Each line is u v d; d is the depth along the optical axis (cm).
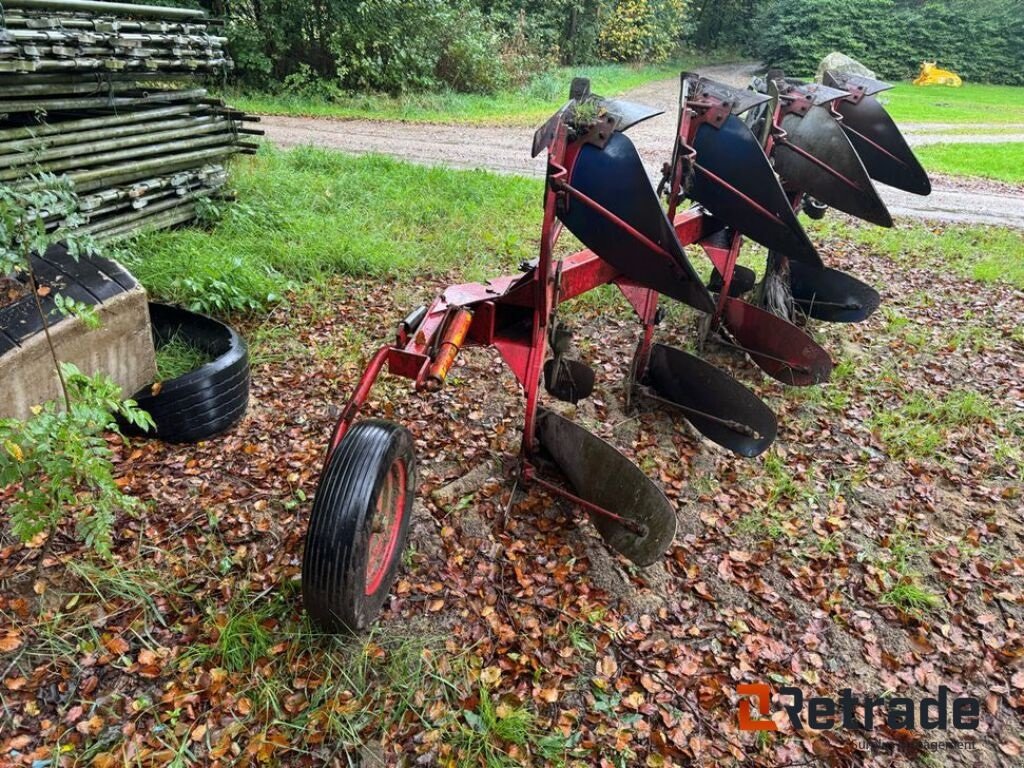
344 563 257
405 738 261
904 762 272
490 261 700
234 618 294
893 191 1184
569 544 356
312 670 280
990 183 1278
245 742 256
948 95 2803
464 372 502
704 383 448
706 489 411
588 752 262
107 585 308
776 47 3447
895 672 307
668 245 302
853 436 471
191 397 395
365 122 1530
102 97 611
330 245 664
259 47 1709
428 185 928
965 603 345
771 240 443
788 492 412
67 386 306
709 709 283
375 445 270
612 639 308
